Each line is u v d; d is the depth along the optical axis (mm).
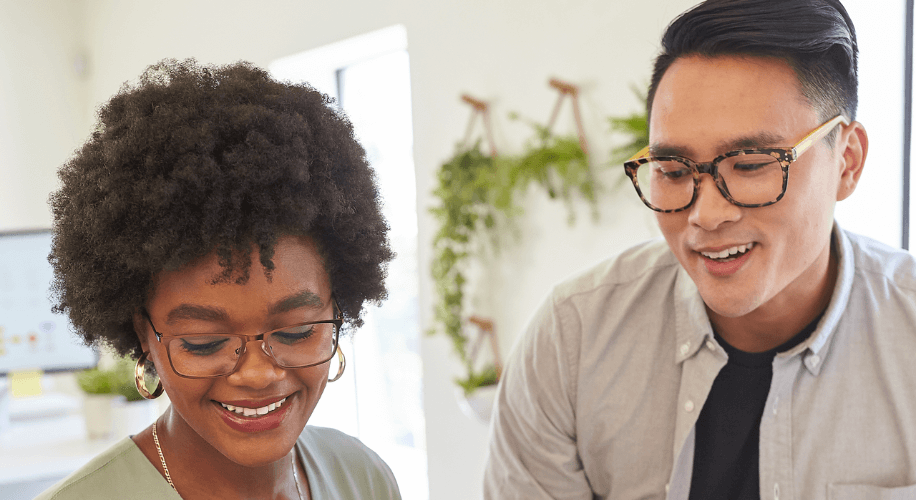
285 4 3455
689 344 1212
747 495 1190
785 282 1015
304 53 3371
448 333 2775
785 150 925
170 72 823
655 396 1259
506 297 2646
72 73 5043
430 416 2994
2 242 2795
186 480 840
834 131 983
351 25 3127
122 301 788
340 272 895
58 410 3342
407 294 3584
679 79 982
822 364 1147
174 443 848
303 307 789
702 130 956
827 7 949
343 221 832
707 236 976
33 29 4844
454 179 2680
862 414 1139
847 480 1139
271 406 787
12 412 3256
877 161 1910
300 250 794
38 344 2826
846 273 1122
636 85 2154
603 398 1279
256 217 742
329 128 852
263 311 752
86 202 774
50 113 4914
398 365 3695
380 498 1064
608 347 1287
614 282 1311
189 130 741
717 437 1202
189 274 740
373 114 3611
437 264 2816
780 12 924
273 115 781
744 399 1186
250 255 741
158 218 732
